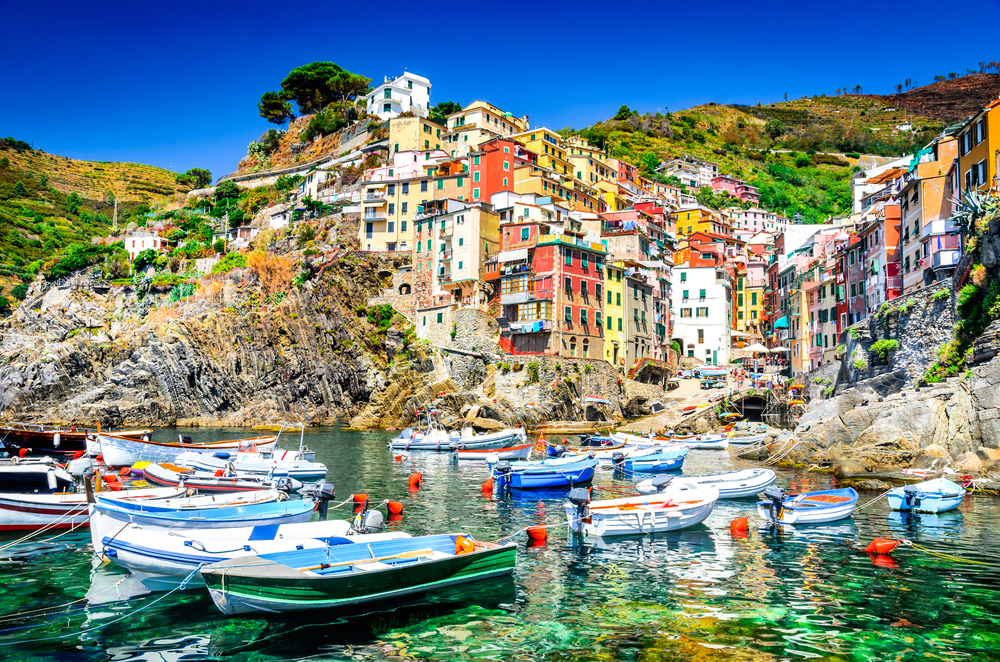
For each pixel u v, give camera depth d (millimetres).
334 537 21578
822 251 88250
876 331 60844
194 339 89562
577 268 88562
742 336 113812
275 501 26828
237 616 18234
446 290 97375
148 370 88312
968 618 18109
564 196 111125
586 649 16156
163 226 133000
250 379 90250
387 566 18812
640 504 29297
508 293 89562
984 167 49438
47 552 24734
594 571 22812
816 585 21062
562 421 80625
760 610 18812
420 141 126000
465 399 81562
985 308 43781
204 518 24703
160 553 20188
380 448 64312
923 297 52906
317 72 174750
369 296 100875
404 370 90625
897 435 42062
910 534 28000
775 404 77062
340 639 16875
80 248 116625
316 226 116312
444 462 54250
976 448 39750
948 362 45500
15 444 53906
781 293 104000
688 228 141125
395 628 17578
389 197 109500
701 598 19875
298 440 71250
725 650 16047
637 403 89375
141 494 27938
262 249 112875
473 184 106500
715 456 59375
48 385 88562
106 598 19844
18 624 17891
